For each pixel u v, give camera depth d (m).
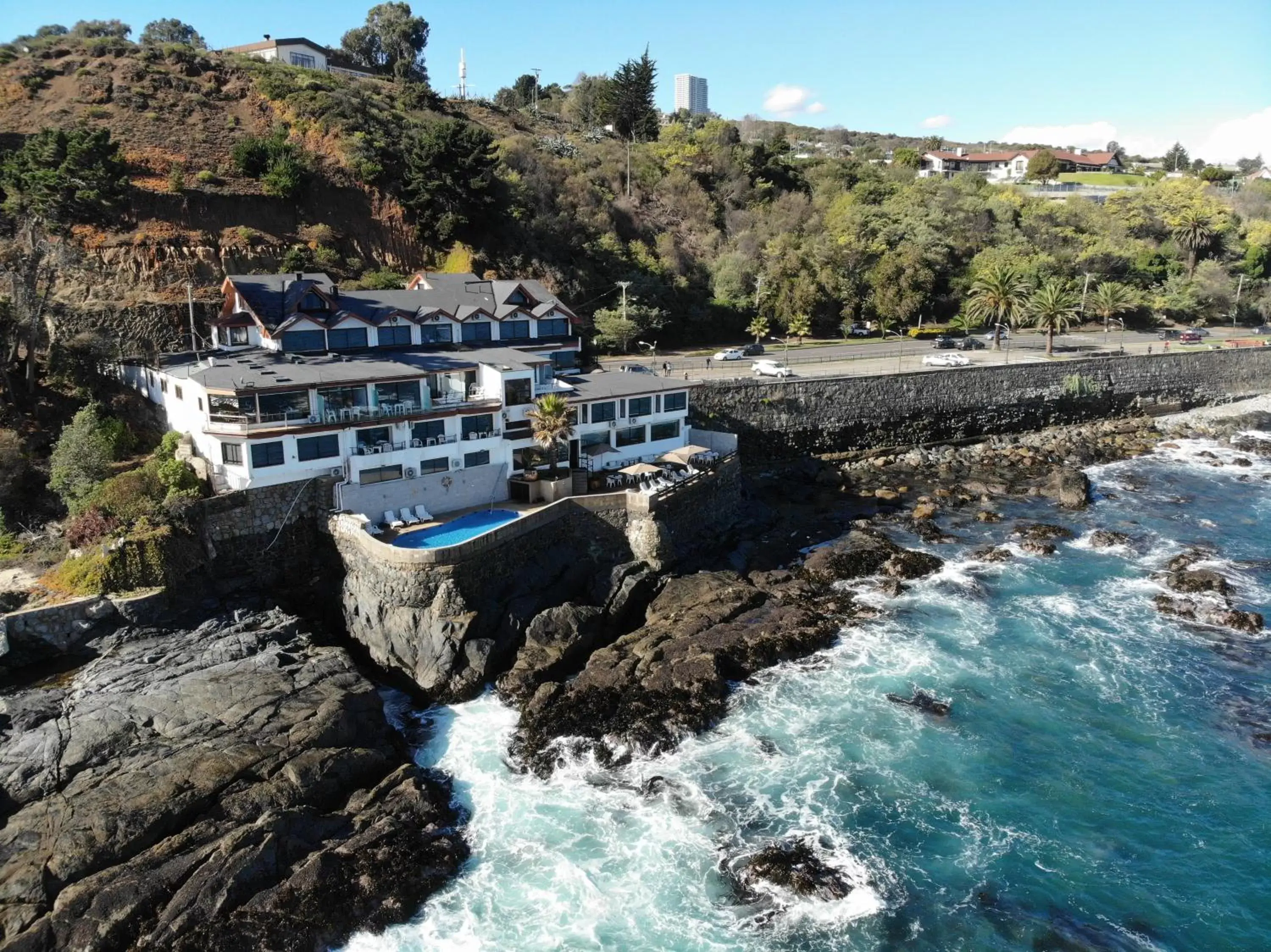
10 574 47.00
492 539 50.47
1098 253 148.00
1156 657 49.31
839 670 47.97
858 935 31.62
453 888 33.97
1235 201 192.38
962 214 153.38
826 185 168.88
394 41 172.38
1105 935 31.47
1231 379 115.00
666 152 162.25
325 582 53.53
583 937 31.80
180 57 116.31
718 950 31.17
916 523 69.25
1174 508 73.69
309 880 32.19
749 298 123.00
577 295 106.38
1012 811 37.59
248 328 66.75
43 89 105.75
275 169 96.06
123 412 64.06
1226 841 35.81
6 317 60.59
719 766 40.41
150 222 86.56
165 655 43.62
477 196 102.50
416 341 70.19
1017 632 52.22
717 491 66.19
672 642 49.00
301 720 39.19
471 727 44.00
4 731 37.19
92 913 29.73
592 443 66.00
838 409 87.38
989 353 112.19
